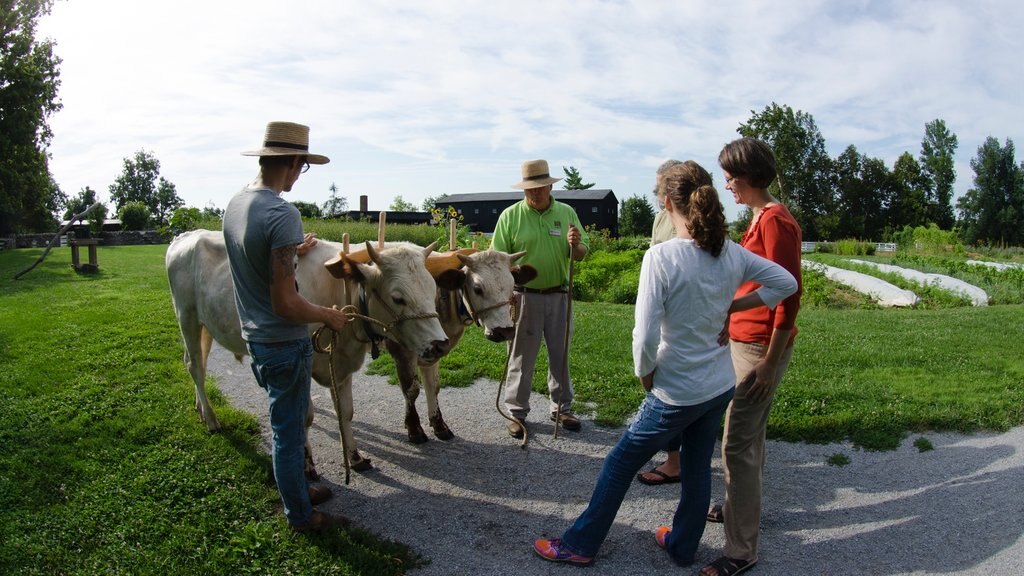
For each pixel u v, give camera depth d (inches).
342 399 193.5
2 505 164.6
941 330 378.9
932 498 176.7
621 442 137.3
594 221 2393.0
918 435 219.1
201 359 217.5
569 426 230.4
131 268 702.5
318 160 153.1
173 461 192.1
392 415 245.8
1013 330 378.3
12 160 1266.0
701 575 140.5
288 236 136.7
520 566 146.7
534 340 222.5
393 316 175.9
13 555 143.9
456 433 228.4
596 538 143.0
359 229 963.3
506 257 203.9
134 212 1648.6
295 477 149.6
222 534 155.5
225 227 145.2
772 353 132.5
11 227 1357.0
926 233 1636.3
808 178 2305.6
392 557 147.2
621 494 138.8
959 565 144.6
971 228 2317.9
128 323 370.0
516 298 221.5
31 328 353.4
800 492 182.5
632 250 944.3
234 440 210.5
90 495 171.6
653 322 122.6
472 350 325.1
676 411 126.8
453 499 180.1
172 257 211.8
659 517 169.2
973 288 638.5
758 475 141.9
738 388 138.4
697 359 126.1
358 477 193.5
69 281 577.3
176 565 142.7
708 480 138.2
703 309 124.5
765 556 150.0
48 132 1304.1
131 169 3676.2
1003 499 173.8
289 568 142.6
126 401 240.2
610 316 434.9
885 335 362.9
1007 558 146.3
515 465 202.2
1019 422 225.9
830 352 317.4
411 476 194.4
